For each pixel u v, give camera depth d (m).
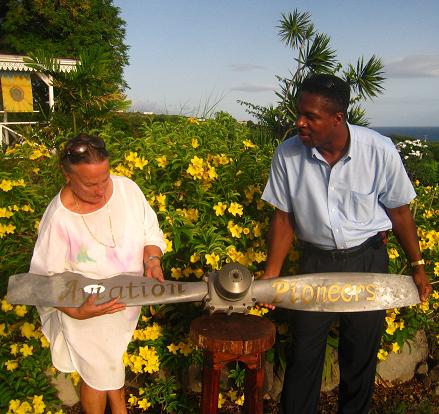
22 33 20.75
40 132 3.71
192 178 3.03
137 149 3.20
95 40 21.05
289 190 2.28
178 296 2.02
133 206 2.08
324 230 2.22
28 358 2.67
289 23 5.12
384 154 2.12
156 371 2.89
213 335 1.91
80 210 1.97
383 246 2.32
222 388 2.94
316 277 2.15
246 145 3.41
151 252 2.12
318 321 2.32
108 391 2.21
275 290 2.11
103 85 3.87
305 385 2.42
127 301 1.99
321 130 2.03
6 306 2.65
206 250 2.68
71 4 20.66
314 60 4.93
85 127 3.79
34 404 2.55
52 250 1.97
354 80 5.09
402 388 3.18
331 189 2.17
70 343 2.07
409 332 3.11
